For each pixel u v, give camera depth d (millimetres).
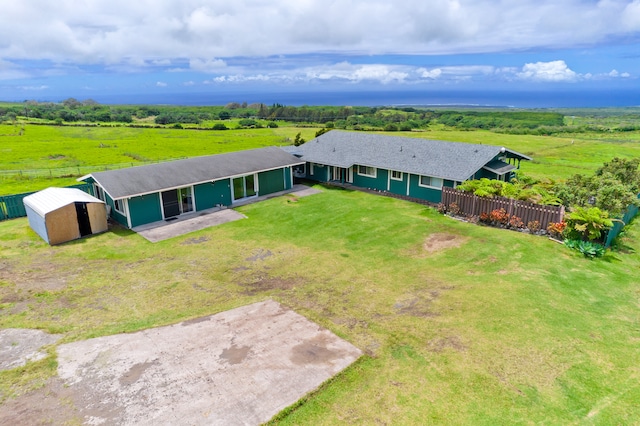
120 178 21078
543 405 7648
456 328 10398
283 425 7348
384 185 26250
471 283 13180
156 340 10203
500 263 14742
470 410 7555
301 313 11453
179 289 13461
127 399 8078
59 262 16062
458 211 20766
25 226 20859
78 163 47500
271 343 9953
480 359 9078
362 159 26984
